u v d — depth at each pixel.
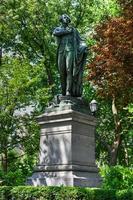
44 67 31.25
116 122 29.06
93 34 24.41
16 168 26.92
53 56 31.39
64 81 15.96
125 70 21.00
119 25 21.67
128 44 20.86
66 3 31.72
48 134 15.12
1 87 24.09
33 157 26.91
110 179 15.62
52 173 14.43
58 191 11.88
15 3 30.31
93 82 23.78
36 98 25.41
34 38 31.55
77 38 16.09
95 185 14.46
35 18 30.23
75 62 15.70
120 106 26.97
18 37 31.36
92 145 15.36
